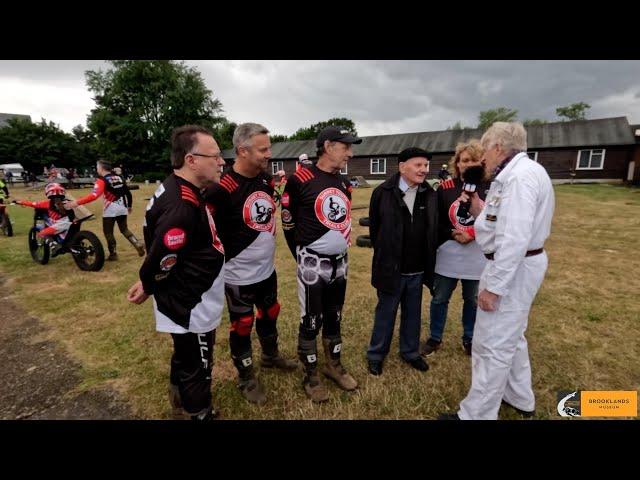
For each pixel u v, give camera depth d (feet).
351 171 92.58
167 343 10.65
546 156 72.23
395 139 91.45
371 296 14.21
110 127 121.39
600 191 54.24
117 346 10.48
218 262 6.32
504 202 6.11
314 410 7.73
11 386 8.62
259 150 7.06
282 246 23.09
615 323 11.51
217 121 142.92
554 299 13.52
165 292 5.99
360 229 28.43
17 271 17.98
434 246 8.55
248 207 7.45
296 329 11.50
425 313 12.75
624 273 16.52
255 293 8.03
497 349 6.49
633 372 8.90
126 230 20.20
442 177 22.56
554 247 21.50
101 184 18.47
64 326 11.78
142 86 124.67
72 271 17.95
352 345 10.50
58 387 8.56
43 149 141.69
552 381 8.58
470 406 6.91
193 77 134.00
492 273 6.11
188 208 5.62
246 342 8.02
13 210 43.88
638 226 27.50
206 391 6.57
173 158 5.81
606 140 66.85
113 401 8.04
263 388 8.49
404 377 8.90
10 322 12.12
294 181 7.76
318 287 7.84
